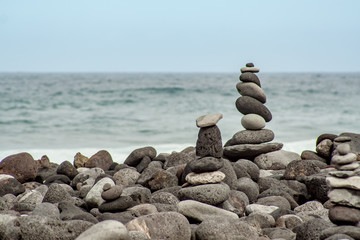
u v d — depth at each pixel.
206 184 6.68
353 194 6.07
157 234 6.09
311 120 13.26
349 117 14.05
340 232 5.96
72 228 6.05
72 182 7.46
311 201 6.74
